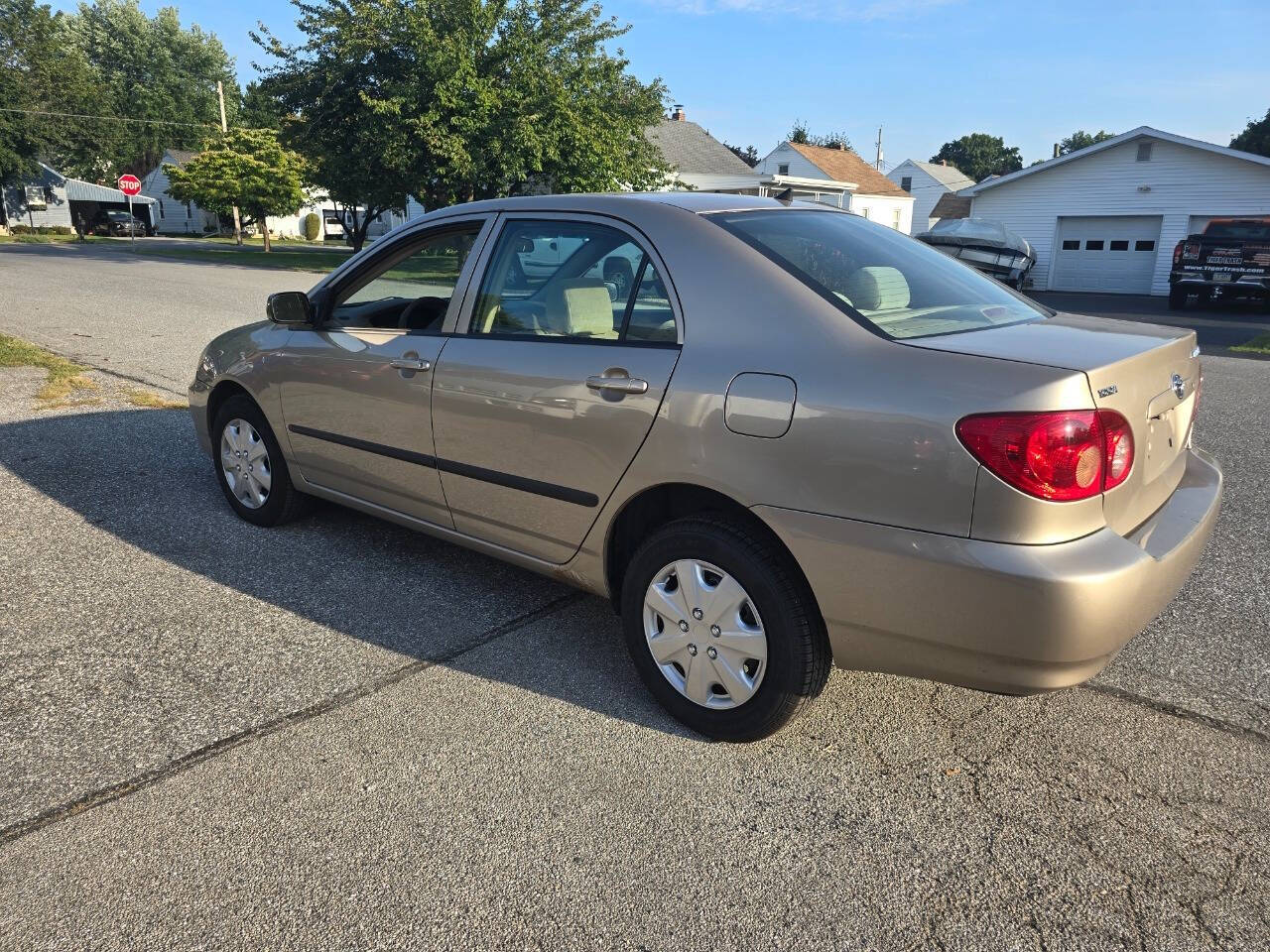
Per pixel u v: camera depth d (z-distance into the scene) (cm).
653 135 3609
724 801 249
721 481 252
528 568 329
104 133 5047
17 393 747
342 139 2291
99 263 2484
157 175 6197
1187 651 335
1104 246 2844
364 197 2406
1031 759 269
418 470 349
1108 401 216
